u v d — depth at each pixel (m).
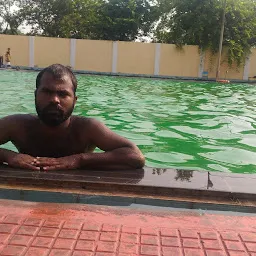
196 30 10.96
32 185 1.14
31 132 1.36
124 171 1.29
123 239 0.83
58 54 11.70
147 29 13.77
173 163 2.02
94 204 1.05
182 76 11.54
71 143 1.38
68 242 0.80
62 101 1.20
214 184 1.17
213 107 4.51
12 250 0.76
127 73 11.66
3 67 10.59
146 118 3.49
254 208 1.06
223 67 11.41
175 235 0.86
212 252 0.79
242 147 2.44
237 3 11.00
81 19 13.31
